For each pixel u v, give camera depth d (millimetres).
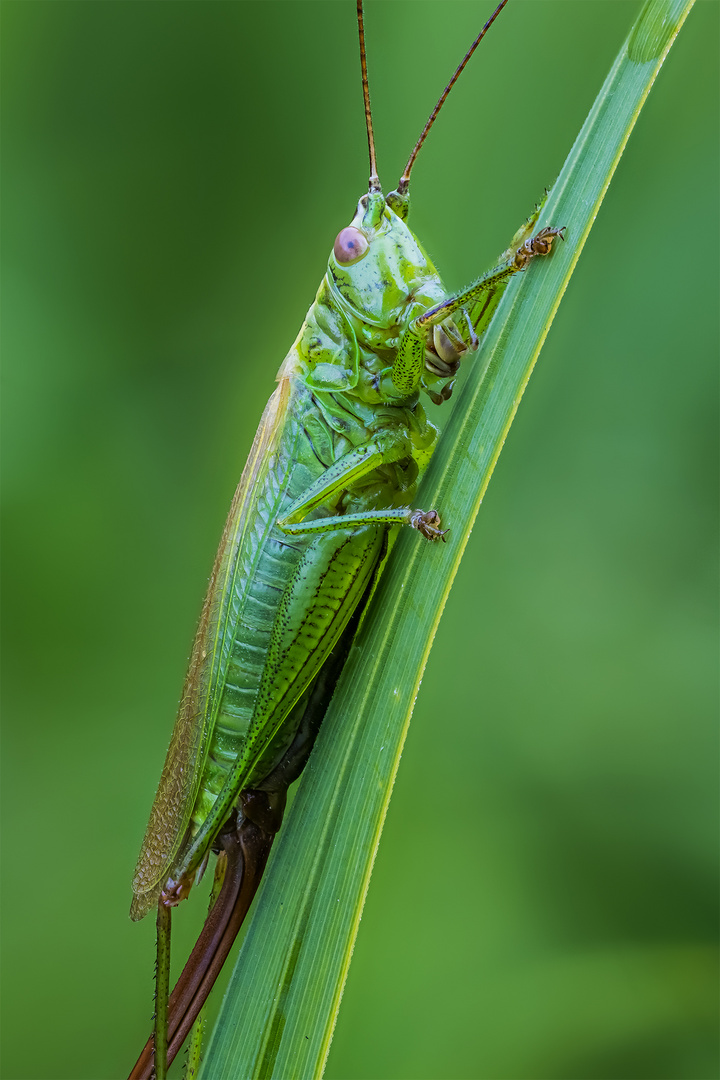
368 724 117
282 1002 116
